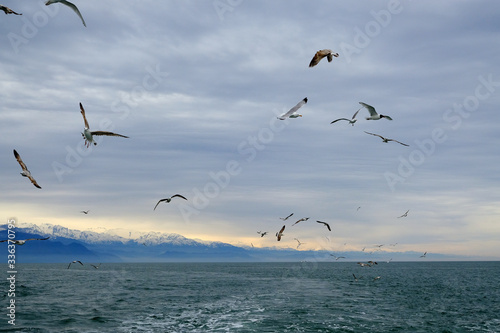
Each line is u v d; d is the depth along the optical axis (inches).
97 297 2394.2
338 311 1831.9
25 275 5251.0
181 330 1403.8
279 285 3481.8
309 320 1585.9
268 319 1606.8
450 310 1915.6
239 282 3929.6
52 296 2411.4
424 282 4042.8
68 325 1482.5
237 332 1366.9
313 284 3619.6
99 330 1405.0
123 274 5871.1
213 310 1855.3
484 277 5211.6
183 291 2842.0
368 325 1501.0
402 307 2001.7
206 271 7445.9
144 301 2207.2
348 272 6820.9
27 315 1672.0
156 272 6820.9
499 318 1689.2
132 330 1403.8
